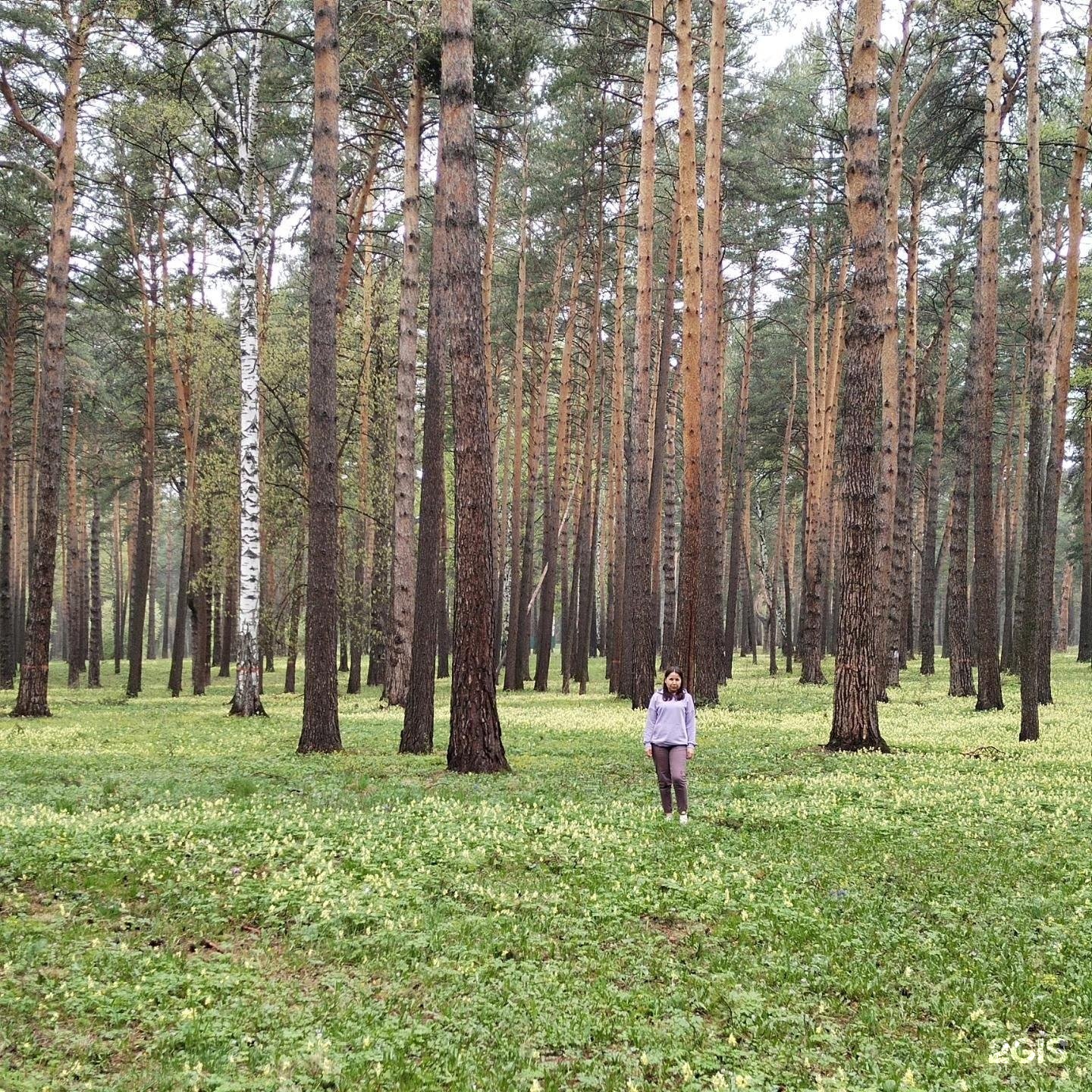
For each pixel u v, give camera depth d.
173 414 43.59
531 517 39.28
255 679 25.70
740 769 15.70
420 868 9.01
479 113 32.91
